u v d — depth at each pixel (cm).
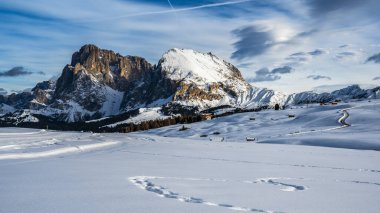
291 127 16925
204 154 3803
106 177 1898
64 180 1766
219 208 1309
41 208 1207
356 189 1906
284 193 1683
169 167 2500
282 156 3959
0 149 3241
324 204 1483
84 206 1253
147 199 1393
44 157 2895
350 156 4412
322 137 10406
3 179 1752
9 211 1162
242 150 4659
